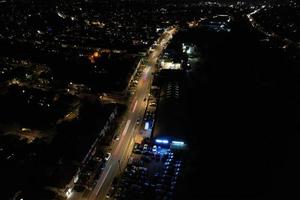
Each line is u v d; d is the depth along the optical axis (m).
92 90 122.75
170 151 88.31
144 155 86.50
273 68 152.38
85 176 78.31
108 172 80.38
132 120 104.31
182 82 134.12
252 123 103.25
